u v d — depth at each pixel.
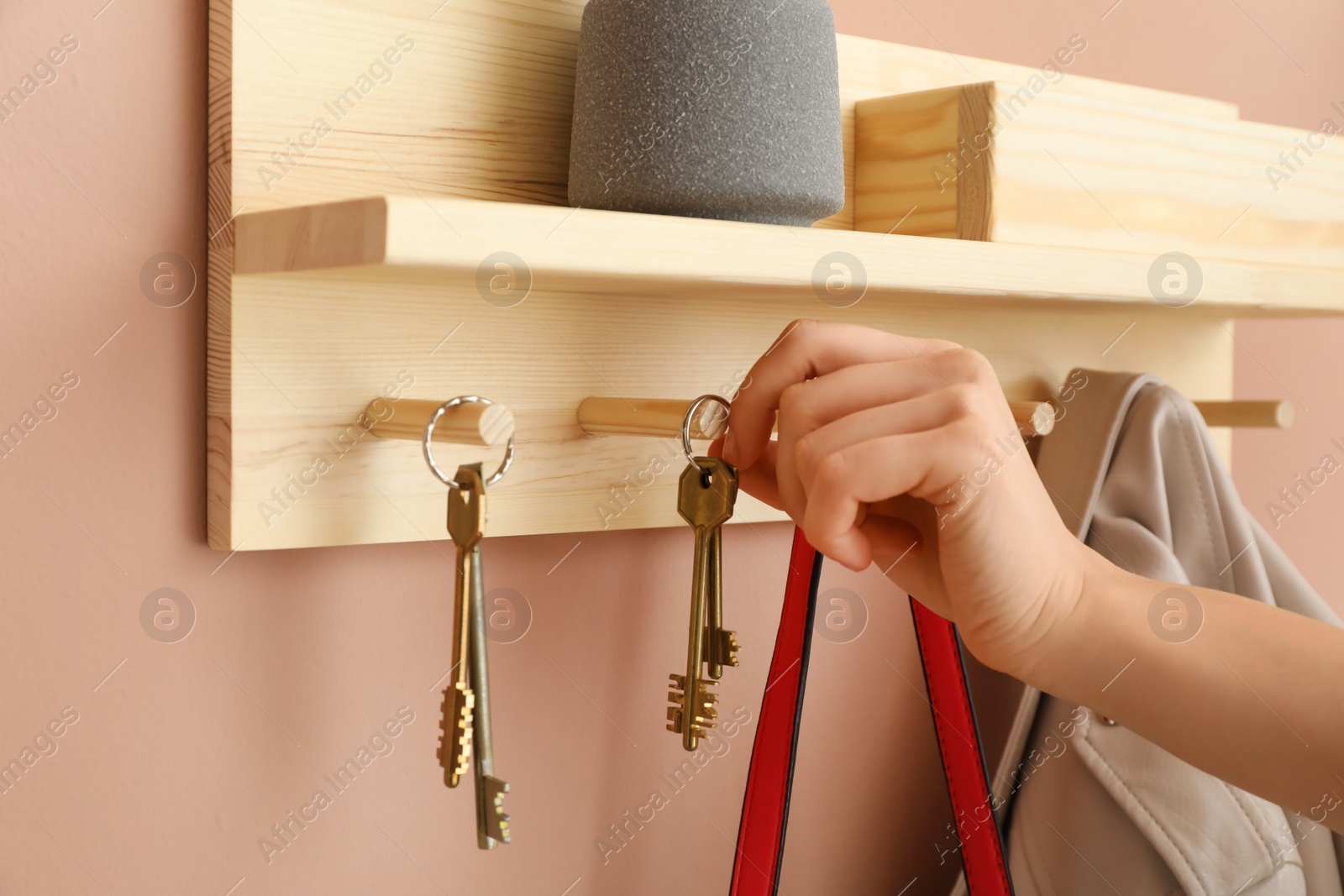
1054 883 0.49
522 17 0.38
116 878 0.34
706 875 0.48
